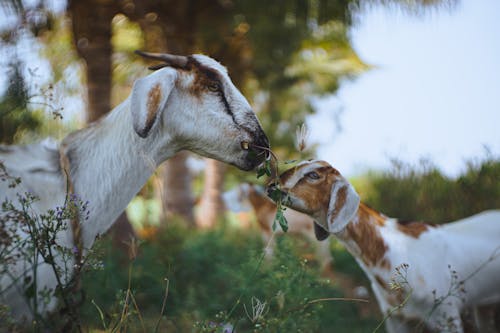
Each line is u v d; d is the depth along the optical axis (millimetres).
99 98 8234
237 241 8914
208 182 14391
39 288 2887
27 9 6688
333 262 7656
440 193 7746
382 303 4047
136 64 11984
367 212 3998
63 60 9516
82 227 3115
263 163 3268
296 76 13078
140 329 4348
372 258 3934
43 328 2779
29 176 3049
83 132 3254
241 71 11180
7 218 2693
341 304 5668
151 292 5191
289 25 9281
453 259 4074
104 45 8289
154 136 3189
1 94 4777
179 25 9711
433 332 3914
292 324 3547
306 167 3684
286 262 4410
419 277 3889
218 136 3182
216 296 5164
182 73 3174
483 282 4176
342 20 9000
